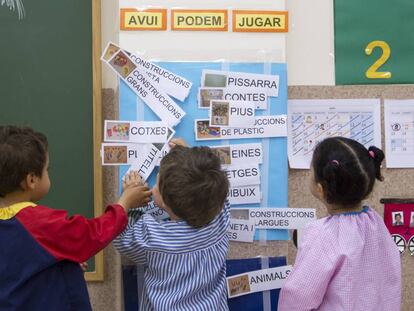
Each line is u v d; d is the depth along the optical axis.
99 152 1.45
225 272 1.26
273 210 1.40
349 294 1.04
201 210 1.10
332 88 1.50
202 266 1.13
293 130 1.49
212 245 1.16
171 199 1.10
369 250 1.09
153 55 1.38
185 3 1.39
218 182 1.11
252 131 1.39
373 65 1.51
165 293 1.11
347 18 1.50
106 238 1.09
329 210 1.15
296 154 1.49
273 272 1.41
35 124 1.45
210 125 1.38
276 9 1.41
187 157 1.11
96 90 1.44
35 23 1.44
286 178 1.41
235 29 1.40
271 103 1.40
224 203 1.21
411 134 1.52
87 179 1.46
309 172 1.50
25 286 1.02
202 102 1.38
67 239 1.04
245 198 1.39
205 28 1.39
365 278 1.07
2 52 1.44
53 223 1.04
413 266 1.54
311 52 1.50
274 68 1.40
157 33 1.39
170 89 1.36
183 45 1.39
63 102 1.45
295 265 1.13
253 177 1.39
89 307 1.11
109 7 1.48
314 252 1.09
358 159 1.08
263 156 1.40
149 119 1.36
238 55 1.40
